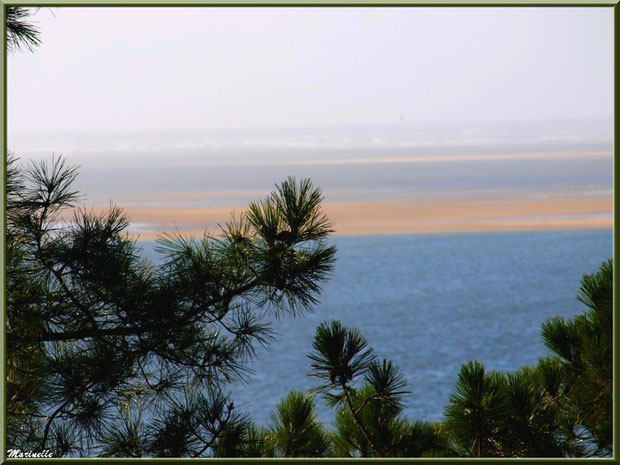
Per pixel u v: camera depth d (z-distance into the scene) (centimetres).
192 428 1697
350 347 1706
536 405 1705
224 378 1708
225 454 1697
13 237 1700
